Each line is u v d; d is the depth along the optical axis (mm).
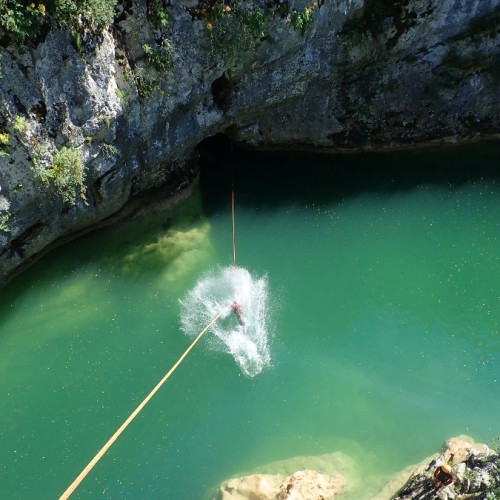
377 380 17359
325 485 14586
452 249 20250
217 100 19344
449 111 21984
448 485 13492
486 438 15930
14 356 17484
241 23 16750
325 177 22250
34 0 13352
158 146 18844
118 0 14914
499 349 17844
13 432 16094
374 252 20344
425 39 20125
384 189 21844
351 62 20094
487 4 19516
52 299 18594
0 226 15992
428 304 18938
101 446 15883
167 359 17547
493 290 19141
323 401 16922
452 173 22109
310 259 20234
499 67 21016
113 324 18281
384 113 21906
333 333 18391
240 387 17109
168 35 16031
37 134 15062
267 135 22406
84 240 19672
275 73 19234
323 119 21906
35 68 14234
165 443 16078
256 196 21734
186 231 20484
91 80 15242
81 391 16906
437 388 17125
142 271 19359
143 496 15141
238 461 15797
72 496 15055
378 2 18875
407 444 15930
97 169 17438
